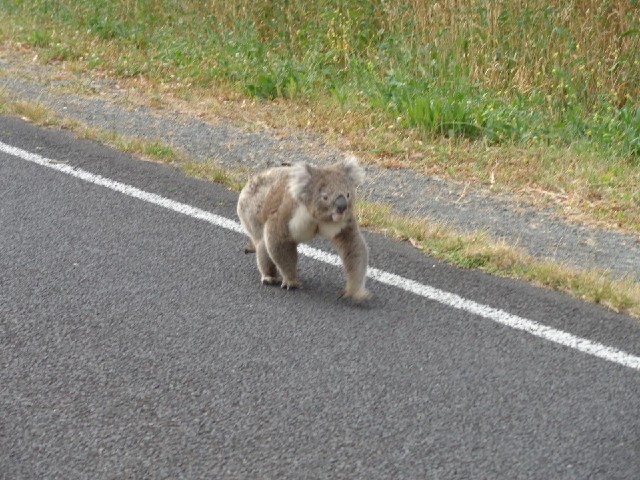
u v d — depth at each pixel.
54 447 4.16
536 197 7.90
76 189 7.42
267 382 4.74
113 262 6.16
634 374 4.95
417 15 11.47
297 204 5.61
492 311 5.62
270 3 12.74
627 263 6.59
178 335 5.21
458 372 4.89
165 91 10.38
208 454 4.14
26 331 5.18
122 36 12.50
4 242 6.39
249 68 11.05
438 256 6.46
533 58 10.73
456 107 9.52
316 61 11.52
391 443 4.25
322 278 6.09
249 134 9.12
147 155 8.26
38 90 10.06
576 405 4.61
